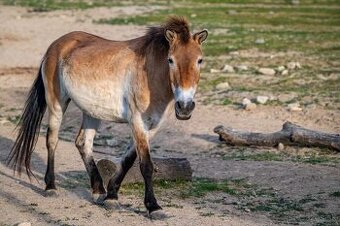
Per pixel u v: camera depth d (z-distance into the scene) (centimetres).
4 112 2658
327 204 1557
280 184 1719
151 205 1441
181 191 1666
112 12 5188
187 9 5450
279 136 2097
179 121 2430
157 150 2141
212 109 2584
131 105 1445
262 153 2053
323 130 2291
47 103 1652
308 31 4419
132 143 1502
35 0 5906
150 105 1418
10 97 2898
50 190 1623
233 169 1875
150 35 1452
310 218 1469
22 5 5581
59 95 1622
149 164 1436
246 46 3812
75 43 1619
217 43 3922
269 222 1438
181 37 1343
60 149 2106
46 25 4594
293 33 4319
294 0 6109
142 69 1424
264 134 2125
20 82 3159
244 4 5916
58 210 1522
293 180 1741
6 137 2255
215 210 1521
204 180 1772
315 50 3672
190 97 1314
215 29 4453
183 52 1330
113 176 1530
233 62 3409
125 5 5603
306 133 2067
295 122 2384
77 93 1539
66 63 1572
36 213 1500
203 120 2447
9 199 1603
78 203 1574
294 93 2747
